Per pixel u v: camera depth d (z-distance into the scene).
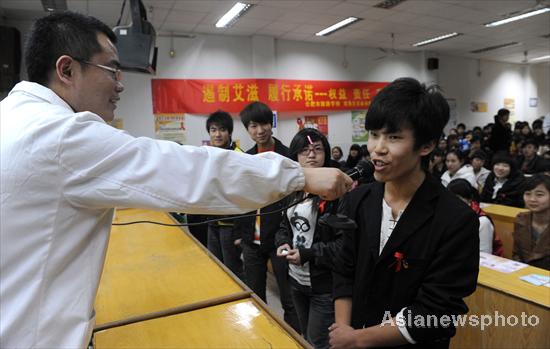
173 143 0.63
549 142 5.88
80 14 0.71
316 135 1.57
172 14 4.48
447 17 5.22
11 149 0.53
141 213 2.28
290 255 1.44
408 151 0.79
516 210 2.86
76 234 0.57
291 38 5.90
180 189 0.59
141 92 5.11
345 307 0.98
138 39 1.92
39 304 0.54
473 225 0.80
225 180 0.62
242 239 2.09
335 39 6.08
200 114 5.44
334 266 1.05
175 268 1.34
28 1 3.80
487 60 8.93
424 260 0.82
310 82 6.21
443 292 0.78
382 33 5.86
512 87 9.59
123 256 1.49
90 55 0.68
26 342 0.53
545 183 1.81
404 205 0.89
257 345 0.82
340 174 0.71
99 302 1.07
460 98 8.49
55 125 0.55
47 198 0.54
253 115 2.05
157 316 0.97
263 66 5.69
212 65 5.47
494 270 1.64
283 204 1.69
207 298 1.07
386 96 0.79
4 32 3.89
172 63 5.24
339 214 1.01
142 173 0.57
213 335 0.87
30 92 0.64
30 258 0.54
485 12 5.12
